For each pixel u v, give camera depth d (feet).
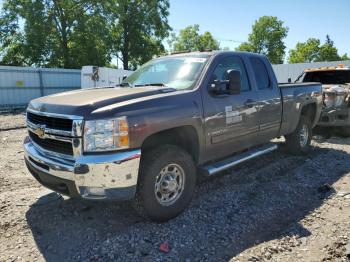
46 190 16.81
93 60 119.65
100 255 11.17
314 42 238.68
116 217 13.76
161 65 16.87
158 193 12.94
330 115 28.76
